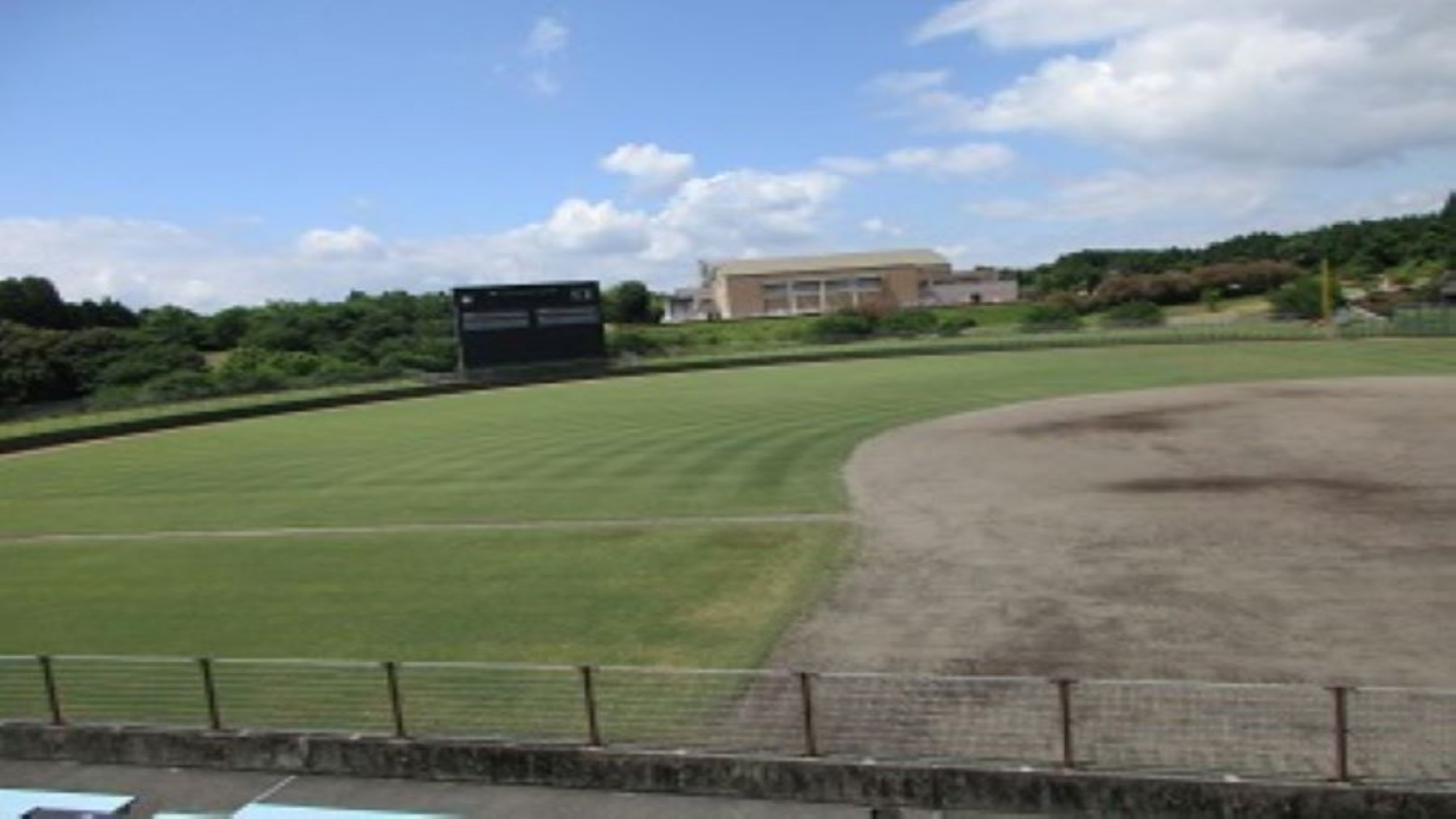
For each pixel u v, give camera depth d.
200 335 110.88
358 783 11.76
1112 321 91.12
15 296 108.12
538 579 21.31
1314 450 30.05
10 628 20.16
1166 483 26.67
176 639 18.73
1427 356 56.38
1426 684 13.14
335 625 19.00
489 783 11.57
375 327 110.00
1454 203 166.12
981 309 125.69
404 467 37.72
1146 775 10.07
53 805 10.87
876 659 15.23
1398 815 9.52
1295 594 17.00
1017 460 31.34
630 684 14.59
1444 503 22.70
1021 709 12.87
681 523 25.58
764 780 10.89
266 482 36.59
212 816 10.23
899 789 10.59
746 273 162.00
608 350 84.06
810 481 29.86
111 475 40.91
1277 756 11.28
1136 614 16.41
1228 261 149.38
